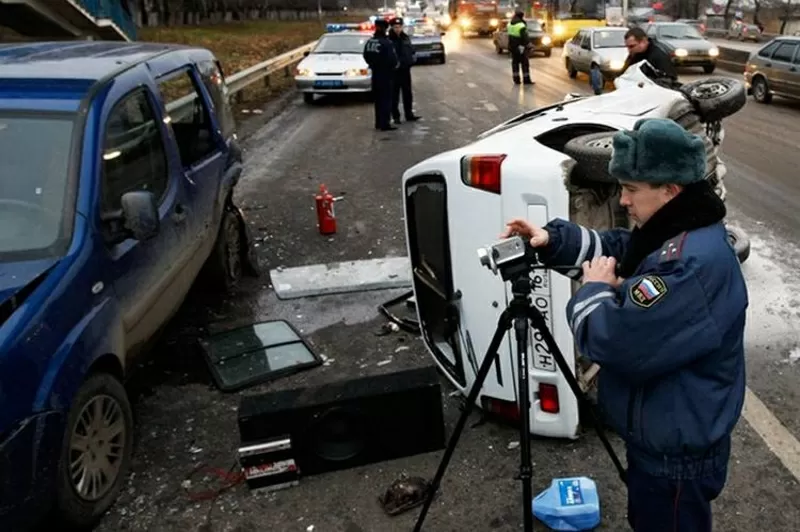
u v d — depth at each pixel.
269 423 3.16
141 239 3.32
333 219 6.75
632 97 4.43
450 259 3.46
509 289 3.21
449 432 3.55
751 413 3.62
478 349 3.43
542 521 2.92
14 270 2.92
